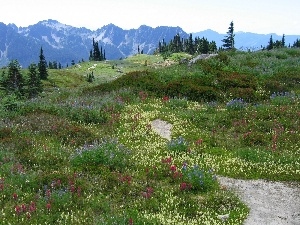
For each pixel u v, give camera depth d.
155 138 18.88
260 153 16.52
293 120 20.25
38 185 12.41
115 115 22.22
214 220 10.86
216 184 13.53
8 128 18.36
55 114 22.20
